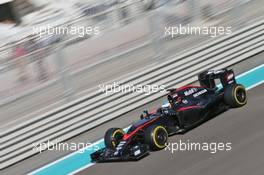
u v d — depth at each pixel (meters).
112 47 56.88
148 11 57.31
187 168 37.41
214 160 37.56
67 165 45.16
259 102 47.16
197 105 44.59
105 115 52.88
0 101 51.31
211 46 59.41
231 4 62.22
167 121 43.34
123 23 57.56
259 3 64.06
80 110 51.81
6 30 74.81
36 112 51.31
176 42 58.31
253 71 57.41
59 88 52.69
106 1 72.00
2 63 53.25
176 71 57.12
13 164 48.22
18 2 76.19
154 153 41.50
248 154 37.19
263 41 62.81
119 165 41.16
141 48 57.41
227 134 41.69
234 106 46.53
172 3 58.53
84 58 55.19
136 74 55.09
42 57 53.00
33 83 52.75
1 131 49.47
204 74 47.06
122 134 43.72
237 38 61.06
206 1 60.62
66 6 77.44
